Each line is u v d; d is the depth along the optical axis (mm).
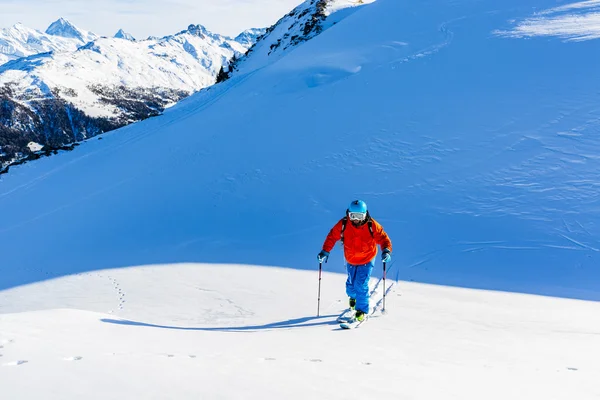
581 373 3537
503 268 9227
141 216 14711
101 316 5406
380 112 18062
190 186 16281
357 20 33781
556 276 8805
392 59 22812
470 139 15031
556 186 12117
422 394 2582
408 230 11250
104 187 19734
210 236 12398
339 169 15055
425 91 18656
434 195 12680
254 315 6934
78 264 11477
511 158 13672
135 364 2807
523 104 16062
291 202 13750
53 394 2146
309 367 3166
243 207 13945
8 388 2209
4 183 27750
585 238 10039
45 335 3793
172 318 6918
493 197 12141
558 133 14258
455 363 3746
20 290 9898
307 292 8242
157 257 11289
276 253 10938
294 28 54688
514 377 3238
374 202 12836
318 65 25406
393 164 14680
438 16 27875
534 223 10789
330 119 18719
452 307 7180
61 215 16875
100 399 2102
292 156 16703
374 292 8141
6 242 14906
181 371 2709
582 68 17219
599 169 12484
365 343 4598
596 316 6742
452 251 10094
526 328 5875
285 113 20734
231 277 9383
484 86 17781
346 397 2398
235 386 2451
